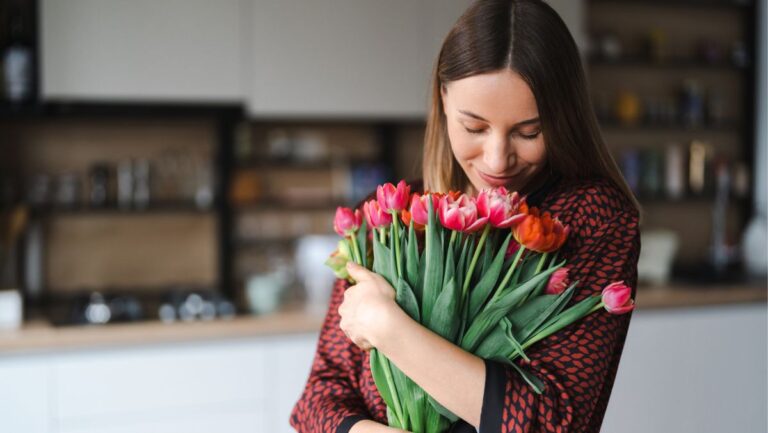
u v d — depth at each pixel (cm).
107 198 353
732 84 442
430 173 121
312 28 338
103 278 364
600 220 108
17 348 274
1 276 318
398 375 101
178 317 313
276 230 384
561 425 93
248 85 332
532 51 99
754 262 404
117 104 322
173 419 287
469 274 98
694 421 342
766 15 430
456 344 98
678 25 430
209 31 327
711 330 344
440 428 102
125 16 317
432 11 353
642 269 378
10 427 273
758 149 434
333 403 115
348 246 107
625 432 333
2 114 312
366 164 387
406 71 351
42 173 352
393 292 98
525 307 98
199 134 370
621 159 418
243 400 295
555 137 103
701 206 438
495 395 92
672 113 419
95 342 281
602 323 100
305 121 386
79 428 279
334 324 125
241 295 377
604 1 416
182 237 373
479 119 102
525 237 94
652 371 336
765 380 353
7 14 322
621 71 423
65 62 311
